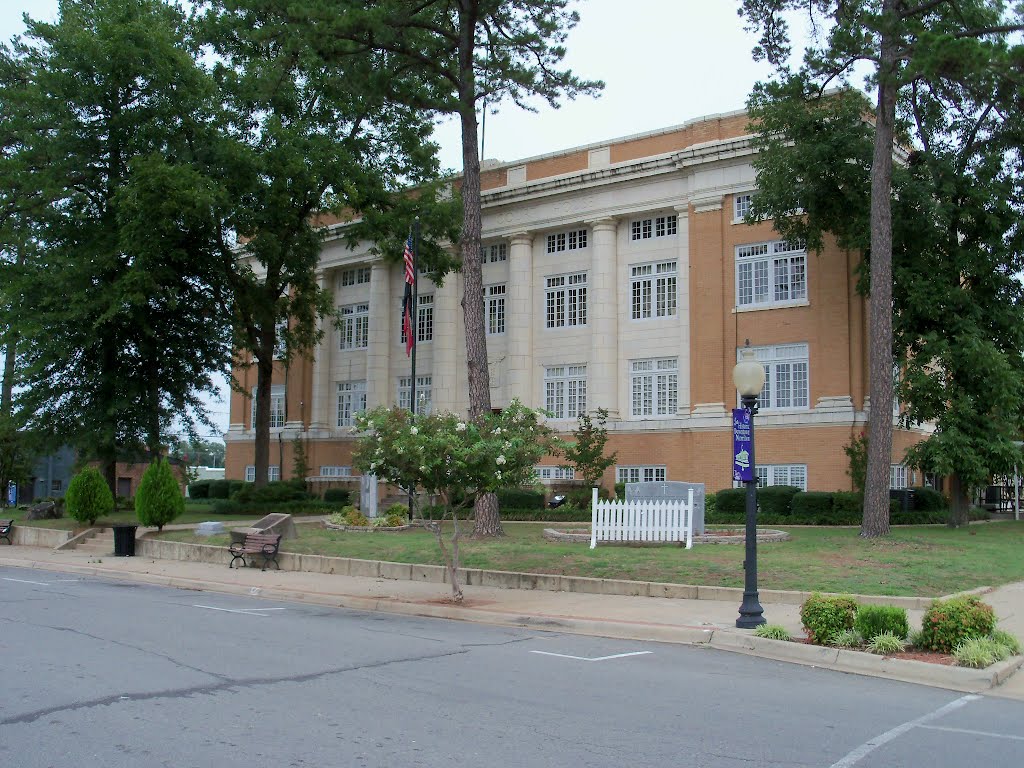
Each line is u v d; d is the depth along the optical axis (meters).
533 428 15.40
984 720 7.92
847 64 22.86
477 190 24.16
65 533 27.56
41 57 32.09
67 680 8.86
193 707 7.84
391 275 42.38
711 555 17.66
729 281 31.70
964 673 9.48
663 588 15.34
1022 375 24.09
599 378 34.25
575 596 15.66
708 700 8.48
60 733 6.98
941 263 24.94
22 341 29.20
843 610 11.05
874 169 20.80
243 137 32.44
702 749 6.78
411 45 24.25
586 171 34.88
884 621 10.75
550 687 8.91
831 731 7.41
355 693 8.48
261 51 32.44
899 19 19.42
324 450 43.97
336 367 44.41
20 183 29.77
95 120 29.81
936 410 24.31
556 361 36.12
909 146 26.98
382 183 35.00
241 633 12.09
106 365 30.75
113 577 20.30
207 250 32.09
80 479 28.17
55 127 29.72
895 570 15.94
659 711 7.98
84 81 28.94
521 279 36.81
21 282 28.52
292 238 34.25
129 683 8.75
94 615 13.59
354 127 34.41
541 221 36.38
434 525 15.48
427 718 7.57
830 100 25.81
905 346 25.27
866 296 26.70
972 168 24.91
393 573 18.86
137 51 28.33
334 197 33.88
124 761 6.29
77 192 30.00
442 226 34.66
